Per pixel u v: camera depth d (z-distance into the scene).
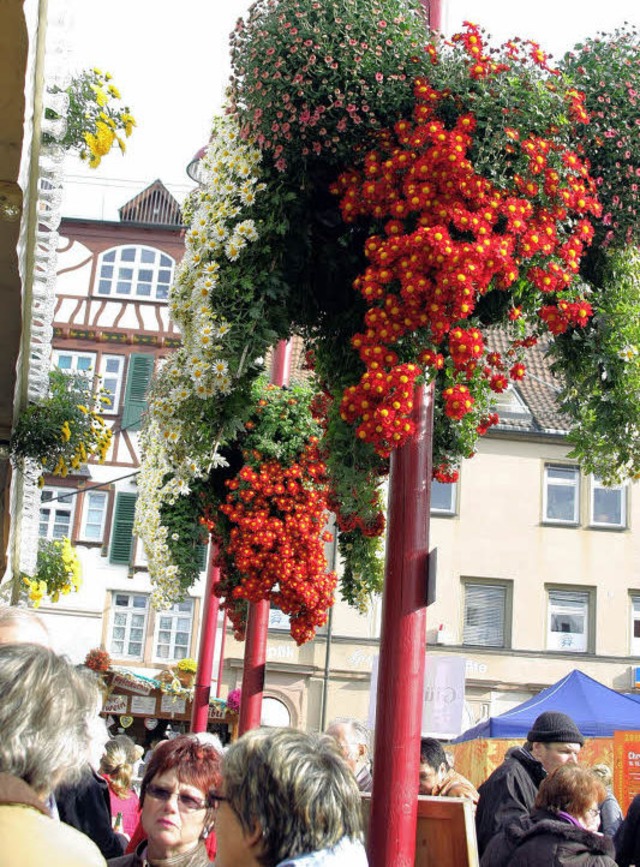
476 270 4.57
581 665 26.91
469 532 27.30
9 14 4.38
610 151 5.17
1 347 6.69
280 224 5.09
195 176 9.30
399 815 4.65
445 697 7.55
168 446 5.50
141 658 25.55
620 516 27.72
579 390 5.60
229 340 5.12
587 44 5.29
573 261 4.93
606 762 12.04
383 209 4.93
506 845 4.71
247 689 9.65
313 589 8.37
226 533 8.98
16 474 8.38
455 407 4.69
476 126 4.89
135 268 26.92
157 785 3.50
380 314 4.71
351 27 4.89
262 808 2.29
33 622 3.23
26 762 2.01
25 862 1.84
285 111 4.95
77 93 6.23
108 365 26.48
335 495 5.59
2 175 5.14
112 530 25.73
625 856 6.11
